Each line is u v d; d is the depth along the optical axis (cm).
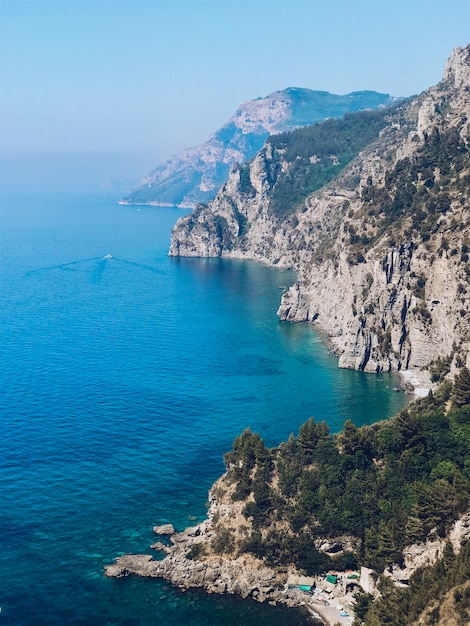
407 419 17950
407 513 16050
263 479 17850
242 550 16538
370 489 17338
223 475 19250
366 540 16062
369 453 18188
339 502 17050
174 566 16175
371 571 15375
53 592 15412
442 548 14375
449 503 14762
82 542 16912
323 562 16275
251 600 15600
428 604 12975
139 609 15138
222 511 17512
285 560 16450
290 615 15150
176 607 15262
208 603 15450
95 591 15525
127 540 17025
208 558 16438
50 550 16600
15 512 17862
